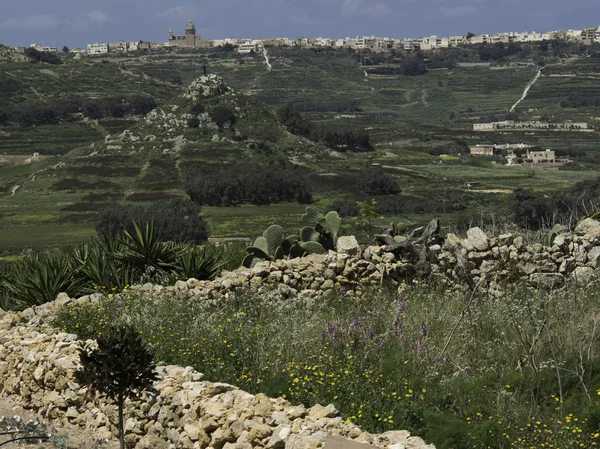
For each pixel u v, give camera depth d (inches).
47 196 4598.9
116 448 370.9
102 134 7313.0
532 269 573.6
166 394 356.8
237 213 3641.7
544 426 327.9
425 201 3046.3
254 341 429.7
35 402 432.8
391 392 358.9
